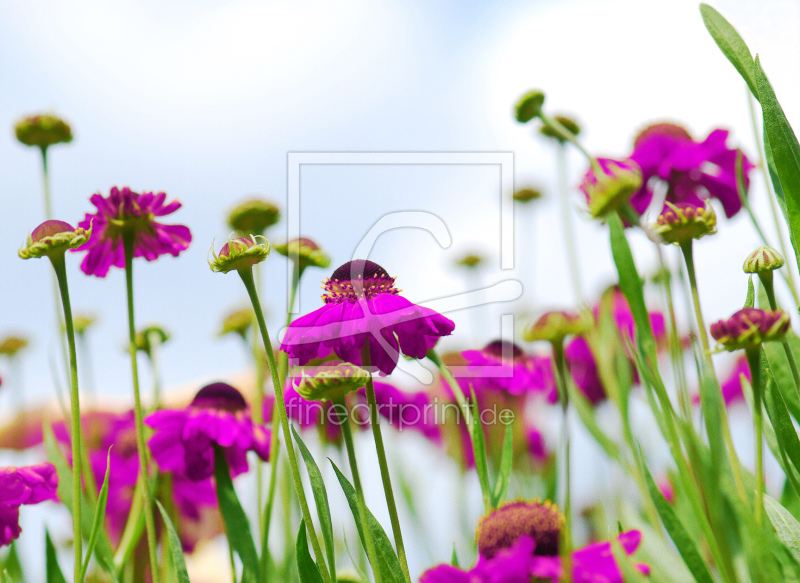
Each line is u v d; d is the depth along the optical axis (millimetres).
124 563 671
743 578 580
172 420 698
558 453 691
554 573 588
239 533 647
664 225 571
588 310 688
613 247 566
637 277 564
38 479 653
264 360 730
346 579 653
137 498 680
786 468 595
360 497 578
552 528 600
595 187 569
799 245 589
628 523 635
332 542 584
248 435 689
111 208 656
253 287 586
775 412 598
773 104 592
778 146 590
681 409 563
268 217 746
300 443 587
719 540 555
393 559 591
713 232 570
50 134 743
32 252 607
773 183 609
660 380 563
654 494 588
